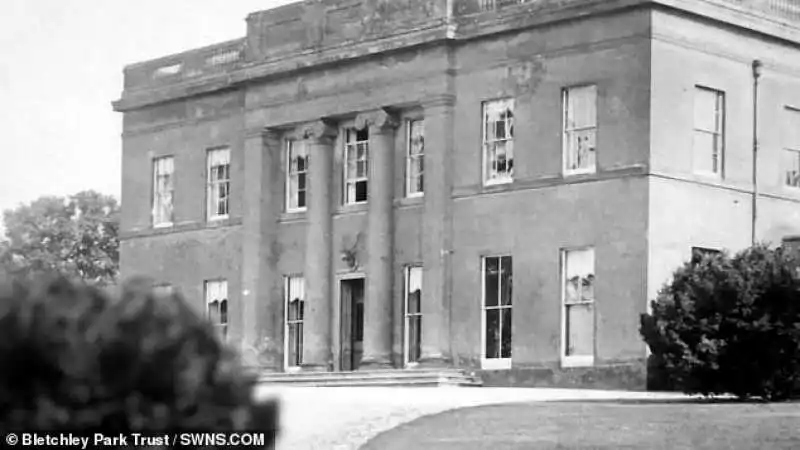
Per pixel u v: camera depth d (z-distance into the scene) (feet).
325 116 133.90
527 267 117.08
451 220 123.03
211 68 150.30
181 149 153.07
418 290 126.72
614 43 112.06
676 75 111.55
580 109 114.83
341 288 133.69
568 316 114.32
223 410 26.27
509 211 118.62
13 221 266.16
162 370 25.86
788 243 116.67
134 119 159.63
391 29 127.95
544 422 66.69
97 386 25.58
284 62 137.08
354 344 132.77
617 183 111.04
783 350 83.71
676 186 111.04
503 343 119.03
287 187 140.56
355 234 131.85
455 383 117.60
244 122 143.23
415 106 126.82
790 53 121.70
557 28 116.06
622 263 110.11
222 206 148.25
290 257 138.72
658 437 59.72
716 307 84.48
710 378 85.35
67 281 26.73
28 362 25.49
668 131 110.73
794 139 122.01
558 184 115.14
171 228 153.17
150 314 26.20
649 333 86.79
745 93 117.50
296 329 138.41
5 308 25.55
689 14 112.47
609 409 74.23
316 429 64.49
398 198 128.77
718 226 114.11
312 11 135.95
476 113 121.70
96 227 267.59
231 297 144.97
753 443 57.21
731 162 115.85
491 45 120.78
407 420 69.51
